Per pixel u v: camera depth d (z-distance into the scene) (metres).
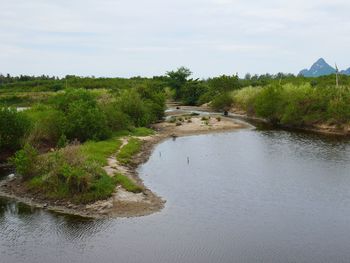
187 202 34.91
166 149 59.03
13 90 158.12
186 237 27.80
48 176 36.84
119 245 26.66
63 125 56.84
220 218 31.22
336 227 29.38
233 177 43.00
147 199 35.03
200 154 55.19
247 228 29.25
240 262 24.41
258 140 66.56
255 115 101.25
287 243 26.84
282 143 63.38
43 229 29.02
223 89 133.88
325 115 79.06
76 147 40.44
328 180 41.38
